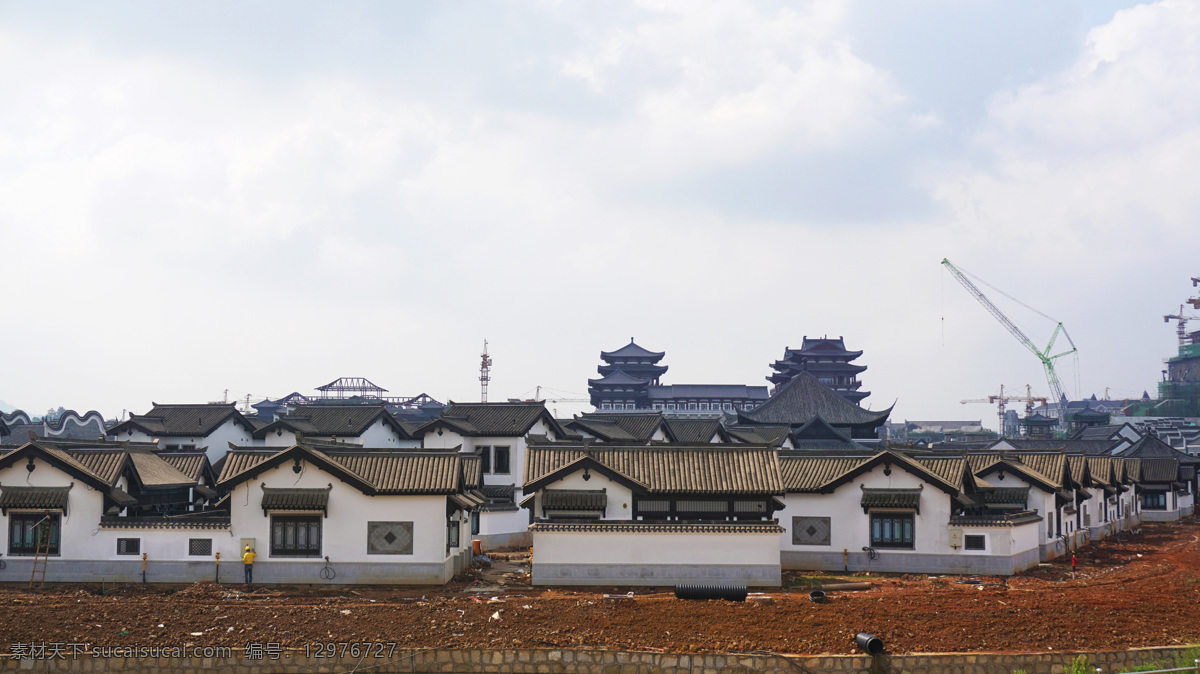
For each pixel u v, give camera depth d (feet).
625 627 110.63
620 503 143.84
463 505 144.66
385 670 100.12
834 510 156.15
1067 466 190.08
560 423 245.04
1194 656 100.22
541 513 144.25
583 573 137.39
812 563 155.84
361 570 134.82
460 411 225.15
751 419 406.00
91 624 109.81
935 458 165.17
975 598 130.11
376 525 135.54
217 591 129.08
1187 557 186.80
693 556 137.59
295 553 135.44
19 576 135.74
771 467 144.66
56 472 136.77
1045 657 99.91
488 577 147.02
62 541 136.15
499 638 105.60
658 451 149.38
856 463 162.20
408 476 136.15
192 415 239.50
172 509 161.48
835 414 407.03
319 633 107.04
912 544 153.28
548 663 100.53
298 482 135.64
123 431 229.45
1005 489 176.35
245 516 135.95
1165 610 122.52
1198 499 320.09
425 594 129.59
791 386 424.05
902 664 99.50
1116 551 195.62
